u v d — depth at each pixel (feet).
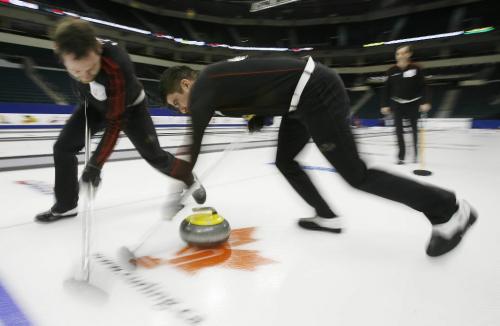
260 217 8.03
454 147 25.00
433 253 5.51
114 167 14.82
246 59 5.49
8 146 21.18
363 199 9.62
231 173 13.69
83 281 4.47
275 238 6.64
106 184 11.51
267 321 3.98
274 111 5.59
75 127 6.89
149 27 90.12
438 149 23.52
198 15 95.81
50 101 64.75
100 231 6.94
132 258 5.32
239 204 9.13
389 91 16.20
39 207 8.61
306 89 5.31
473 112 79.87
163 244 6.27
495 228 7.23
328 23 101.60
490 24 83.56
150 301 4.36
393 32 95.61
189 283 4.83
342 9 91.25
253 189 10.85
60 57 4.85
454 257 5.80
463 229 5.50
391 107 16.19
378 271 5.26
